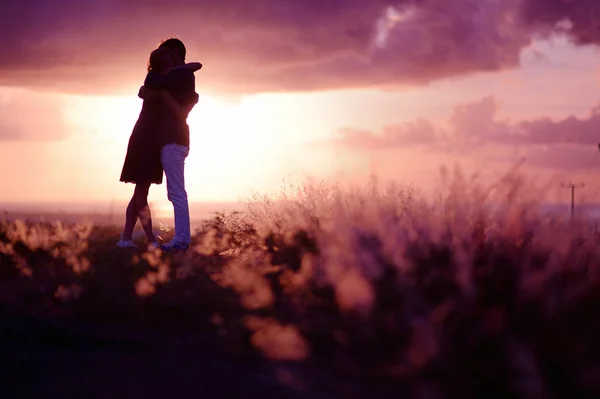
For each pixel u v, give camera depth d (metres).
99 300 5.18
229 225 9.18
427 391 3.42
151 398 3.36
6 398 3.31
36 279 5.81
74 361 3.93
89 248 7.48
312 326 4.39
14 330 4.38
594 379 3.38
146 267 6.41
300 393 3.45
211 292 5.45
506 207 4.96
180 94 8.67
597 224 4.59
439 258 5.04
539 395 3.27
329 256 5.14
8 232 7.68
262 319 4.71
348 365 3.82
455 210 5.18
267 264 6.58
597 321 3.85
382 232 5.08
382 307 4.45
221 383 3.58
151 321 5.02
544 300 3.89
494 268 4.66
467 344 3.75
